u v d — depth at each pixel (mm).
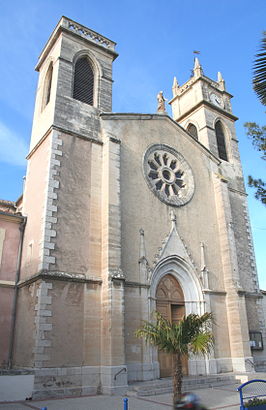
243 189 30359
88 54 24734
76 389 15500
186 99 33406
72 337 16312
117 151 21141
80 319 16859
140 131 23828
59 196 18609
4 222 20484
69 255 17734
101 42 26047
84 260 18141
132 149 22750
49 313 16047
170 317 20922
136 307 18797
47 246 17203
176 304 21484
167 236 22016
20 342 17062
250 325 24766
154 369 18328
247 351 22203
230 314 23141
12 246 20172
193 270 22438
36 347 15219
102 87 24281
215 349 21562
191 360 20594
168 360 19875
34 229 19188
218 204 26156
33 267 17859
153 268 20406
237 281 23922
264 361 24281
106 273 17844
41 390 14688
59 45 23578
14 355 17375
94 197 19953
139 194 21703
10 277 19391
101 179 20672
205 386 17703
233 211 28328
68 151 20031
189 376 19750
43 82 24812
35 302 16438
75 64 23875
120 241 18906
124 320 17812
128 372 17250
